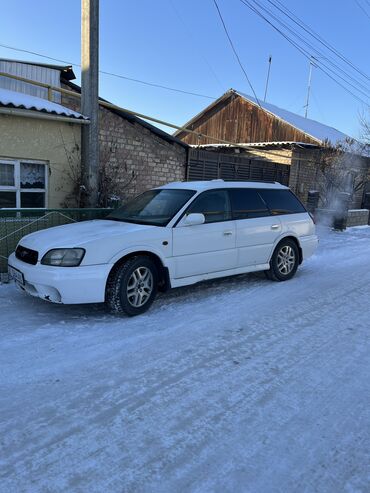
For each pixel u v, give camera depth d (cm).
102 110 993
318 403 319
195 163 1296
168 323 479
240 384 344
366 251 1033
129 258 492
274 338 443
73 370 361
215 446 264
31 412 297
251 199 645
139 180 1105
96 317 493
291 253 699
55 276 446
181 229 534
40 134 774
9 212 620
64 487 226
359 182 2034
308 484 234
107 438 270
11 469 239
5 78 908
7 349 397
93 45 760
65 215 679
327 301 584
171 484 231
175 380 347
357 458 257
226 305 552
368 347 427
